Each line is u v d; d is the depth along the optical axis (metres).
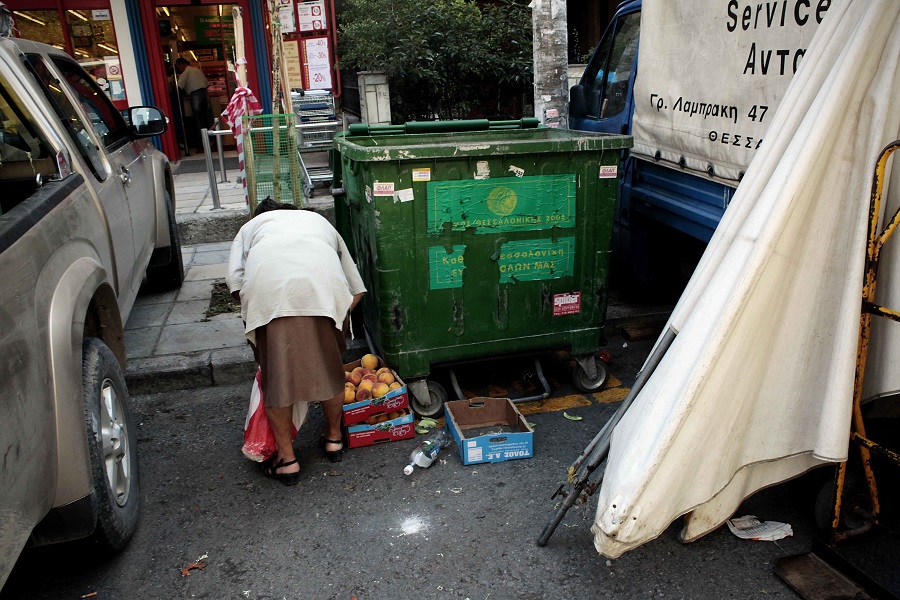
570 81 10.08
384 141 4.61
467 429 3.88
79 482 2.46
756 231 2.36
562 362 4.78
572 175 3.83
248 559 2.94
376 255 3.75
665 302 5.57
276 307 3.20
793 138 2.38
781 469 2.77
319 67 11.30
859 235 2.36
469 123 4.77
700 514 2.72
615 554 2.48
